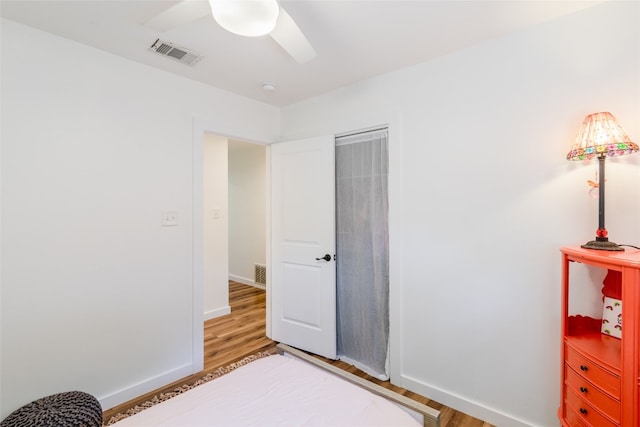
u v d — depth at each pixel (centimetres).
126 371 204
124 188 204
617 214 146
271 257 305
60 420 140
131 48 193
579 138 143
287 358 158
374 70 223
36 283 171
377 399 121
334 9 154
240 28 121
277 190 298
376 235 243
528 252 171
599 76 152
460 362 195
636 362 111
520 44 173
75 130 185
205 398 120
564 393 146
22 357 167
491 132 183
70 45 183
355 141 256
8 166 163
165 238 222
